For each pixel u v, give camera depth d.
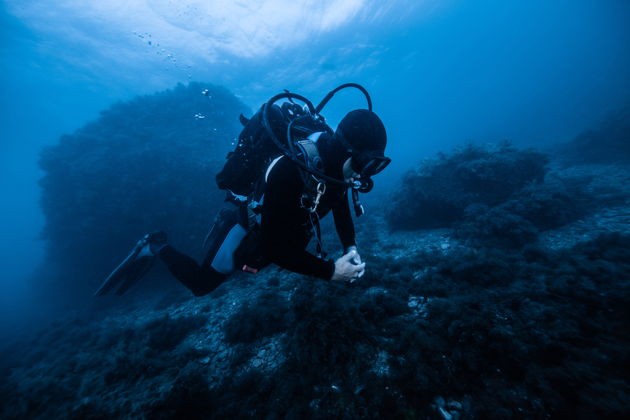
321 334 3.59
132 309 9.00
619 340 2.63
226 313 5.95
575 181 8.63
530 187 6.66
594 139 12.71
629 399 2.08
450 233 7.42
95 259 11.17
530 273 4.10
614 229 5.09
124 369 4.34
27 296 16.06
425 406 2.67
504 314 3.28
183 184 11.07
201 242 11.02
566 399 2.29
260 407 3.22
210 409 3.44
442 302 3.87
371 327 3.79
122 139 11.62
